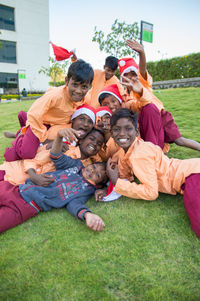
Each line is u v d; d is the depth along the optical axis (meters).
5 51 30.88
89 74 2.54
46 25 33.22
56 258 1.54
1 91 28.62
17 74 32.06
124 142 2.20
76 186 2.29
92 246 1.63
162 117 2.95
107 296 1.27
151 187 2.00
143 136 2.74
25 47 32.03
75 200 2.15
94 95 4.02
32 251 1.61
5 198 1.98
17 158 2.58
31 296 1.29
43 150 2.66
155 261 1.48
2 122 6.46
